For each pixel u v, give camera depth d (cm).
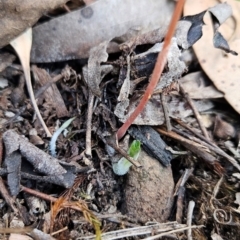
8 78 12
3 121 11
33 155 10
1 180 10
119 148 11
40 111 12
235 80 12
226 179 12
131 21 12
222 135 13
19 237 10
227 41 13
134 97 11
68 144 11
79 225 10
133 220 11
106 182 11
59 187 11
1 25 11
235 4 13
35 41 12
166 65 11
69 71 12
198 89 12
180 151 12
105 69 12
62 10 12
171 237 11
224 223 11
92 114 12
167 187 11
